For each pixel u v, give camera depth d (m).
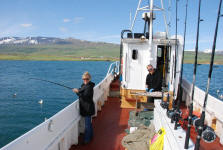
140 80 5.52
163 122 2.80
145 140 3.12
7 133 9.50
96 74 38.66
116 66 9.89
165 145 2.46
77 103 3.57
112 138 3.79
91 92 3.48
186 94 5.97
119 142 3.62
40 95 18.03
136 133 3.38
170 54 5.34
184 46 2.54
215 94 18.95
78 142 3.62
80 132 3.94
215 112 3.71
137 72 5.50
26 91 20.09
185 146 1.86
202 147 3.21
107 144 3.55
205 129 1.96
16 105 14.49
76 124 3.51
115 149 3.37
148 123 4.22
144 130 3.53
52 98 16.81
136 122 4.29
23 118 11.64
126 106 5.70
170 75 5.36
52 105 14.58
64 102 15.48
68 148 3.33
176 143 2.00
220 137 3.37
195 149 1.71
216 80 32.06
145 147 2.93
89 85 3.47
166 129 2.53
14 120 11.23
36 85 24.28
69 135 3.37
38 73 41.62
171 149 2.16
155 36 5.91
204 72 51.12
